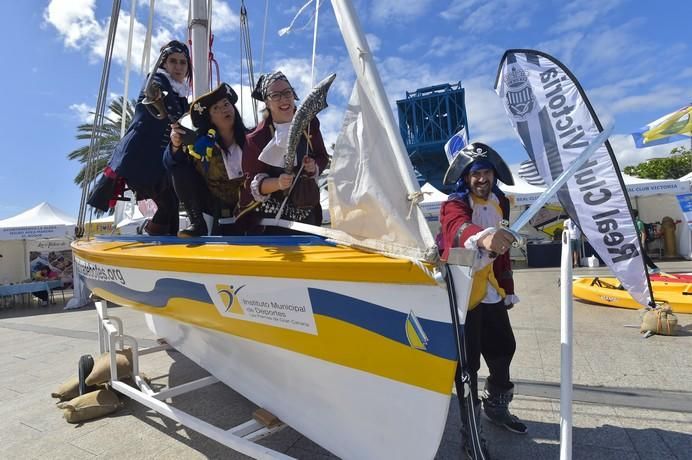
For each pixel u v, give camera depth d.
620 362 3.93
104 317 3.99
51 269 16.19
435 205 10.98
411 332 1.74
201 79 3.96
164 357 5.06
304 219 2.82
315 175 2.62
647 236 13.23
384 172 1.81
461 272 1.64
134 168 3.42
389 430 1.93
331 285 1.90
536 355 4.30
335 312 1.93
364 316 1.85
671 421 2.80
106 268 3.40
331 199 2.00
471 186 2.54
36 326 8.70
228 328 2.47
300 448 2.76
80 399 3.52
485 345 2.73
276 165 2.48
